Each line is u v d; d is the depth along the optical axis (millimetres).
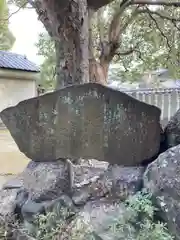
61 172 2623
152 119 2471
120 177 2439
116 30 11766
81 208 2367
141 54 13422
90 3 8250
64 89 2578
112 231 2020
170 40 12242
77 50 6516
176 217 1898
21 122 2666
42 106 2619
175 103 12844
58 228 2146
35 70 17641
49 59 16000
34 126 2646
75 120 2572
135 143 2494
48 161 2686
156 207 2031
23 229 2312
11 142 11016
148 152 2482
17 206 2611
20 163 8008
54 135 2615
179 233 1887
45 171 2662
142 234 1915
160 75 18078
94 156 2557
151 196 2068
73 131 2580
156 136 2479
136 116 2482
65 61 6582
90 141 2559
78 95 2561
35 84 18172
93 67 10203
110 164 2561
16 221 2480
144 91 14023
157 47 12977
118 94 2494
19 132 2680
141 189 2264
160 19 12305
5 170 7258
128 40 13305
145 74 18000
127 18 12312
